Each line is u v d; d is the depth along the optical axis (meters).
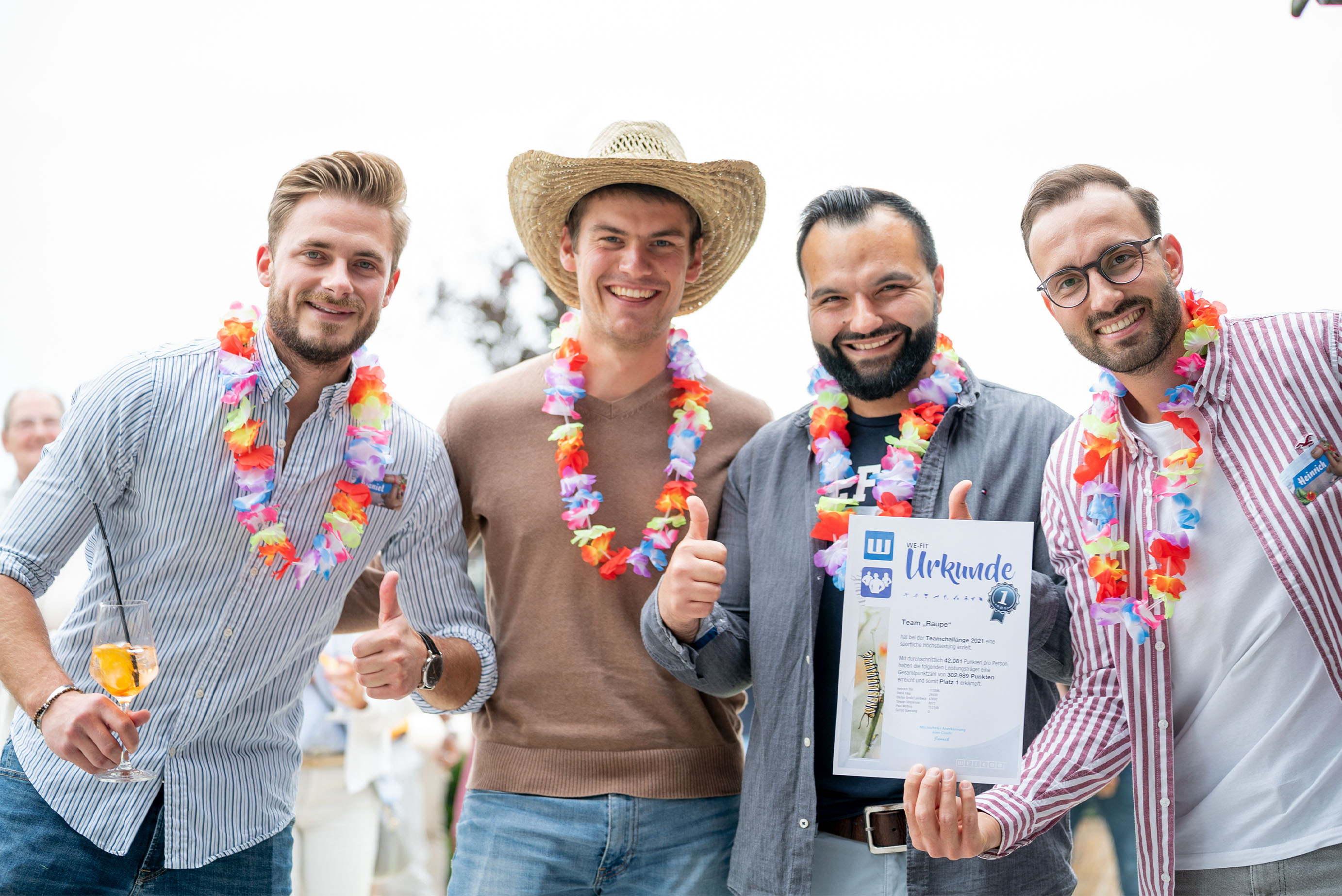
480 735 2.78
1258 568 2.06
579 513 2.69
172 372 2.48
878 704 2.14
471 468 2.89
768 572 2.49
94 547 2.49
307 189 2.48
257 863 2.48
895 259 2.42
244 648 2.47
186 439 2.45
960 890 2.19
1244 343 2.16
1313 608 1.99
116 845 2.31
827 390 2.63
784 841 2.30
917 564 2.16
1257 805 2.02
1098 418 2.26
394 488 2.61
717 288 3.28
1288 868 1.97
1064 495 2.28
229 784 2.45
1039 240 2.23
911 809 2.02
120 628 2.19
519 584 2.78
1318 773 2.00
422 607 2.74
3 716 4.39
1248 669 2.05
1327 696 2.02
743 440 2.90
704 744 2.67
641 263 2.78
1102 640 2.21
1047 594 2.27
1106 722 2.18
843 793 2.32
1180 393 2.14
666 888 2.58
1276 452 2.06
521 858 2.59
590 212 2.85
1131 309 2.13
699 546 2.31
